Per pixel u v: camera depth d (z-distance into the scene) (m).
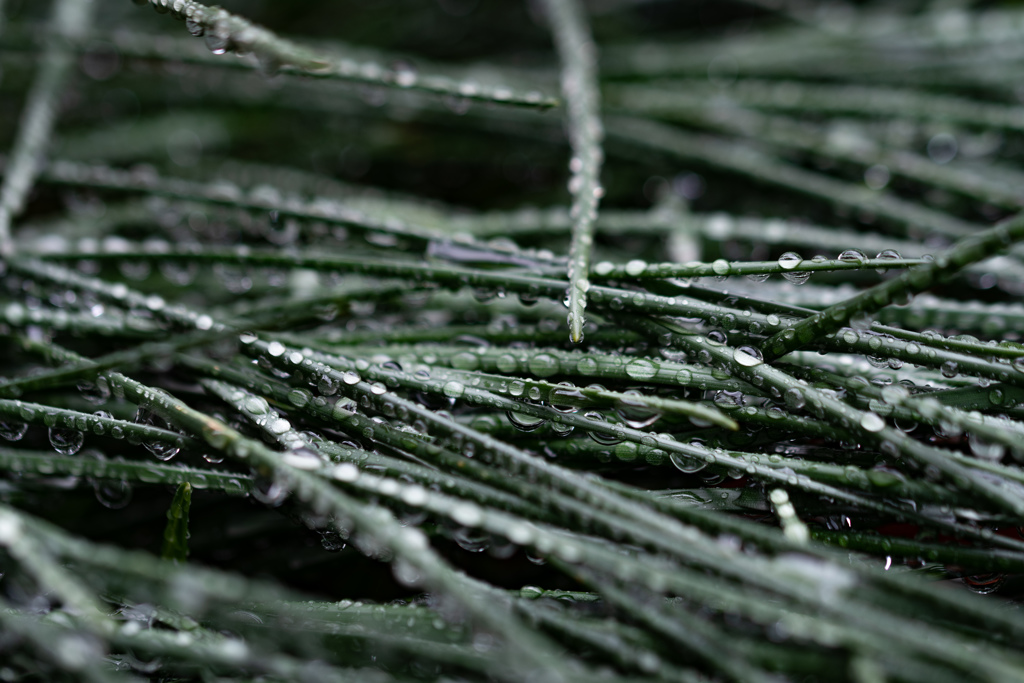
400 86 0.34
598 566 0.32
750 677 0.31
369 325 0.35
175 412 0.32
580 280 0.33
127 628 0.32
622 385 0.33
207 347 0.33
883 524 0.33
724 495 0.33
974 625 0.32
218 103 0.44
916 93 0.41
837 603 0.31
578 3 0.47
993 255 0.32
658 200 0.40
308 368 0.33
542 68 0.48
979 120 0.38
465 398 0.33
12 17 0.43
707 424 0.33
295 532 0.34
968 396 0.33
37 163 0.36
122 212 0.37
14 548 0.31
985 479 0.32
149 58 0.37
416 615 0.32
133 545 0.34
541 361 0.33
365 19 0.51
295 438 0.33
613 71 0.44
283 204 0.35
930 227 0.36
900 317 0.34
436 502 0.32
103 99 0.45
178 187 0.36
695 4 0.53
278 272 0.35
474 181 0.45
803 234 0.36
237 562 0.34
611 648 0.32
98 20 0.45
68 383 0.33
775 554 0.32
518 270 0.34
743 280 0.35
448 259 0.35
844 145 0.38
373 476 0.32
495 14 0.53
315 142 0.45
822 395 0.32
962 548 0.32
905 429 0.33
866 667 0.31
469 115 0.41
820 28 0.45
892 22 0.44
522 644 0.31
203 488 0.33
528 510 0.32
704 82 0.44
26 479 0.33
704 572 0.32
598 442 0.33
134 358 0.33
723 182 0.39
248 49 0.33
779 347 0.33
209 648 0.32
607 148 0.39
